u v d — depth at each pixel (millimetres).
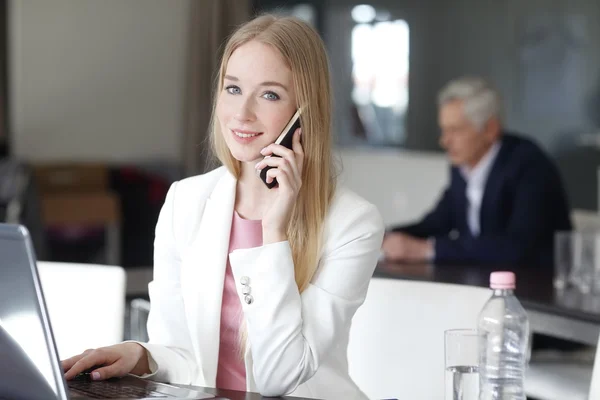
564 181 5668
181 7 8781
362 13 7207
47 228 7766
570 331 3086
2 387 1659
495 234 4246
